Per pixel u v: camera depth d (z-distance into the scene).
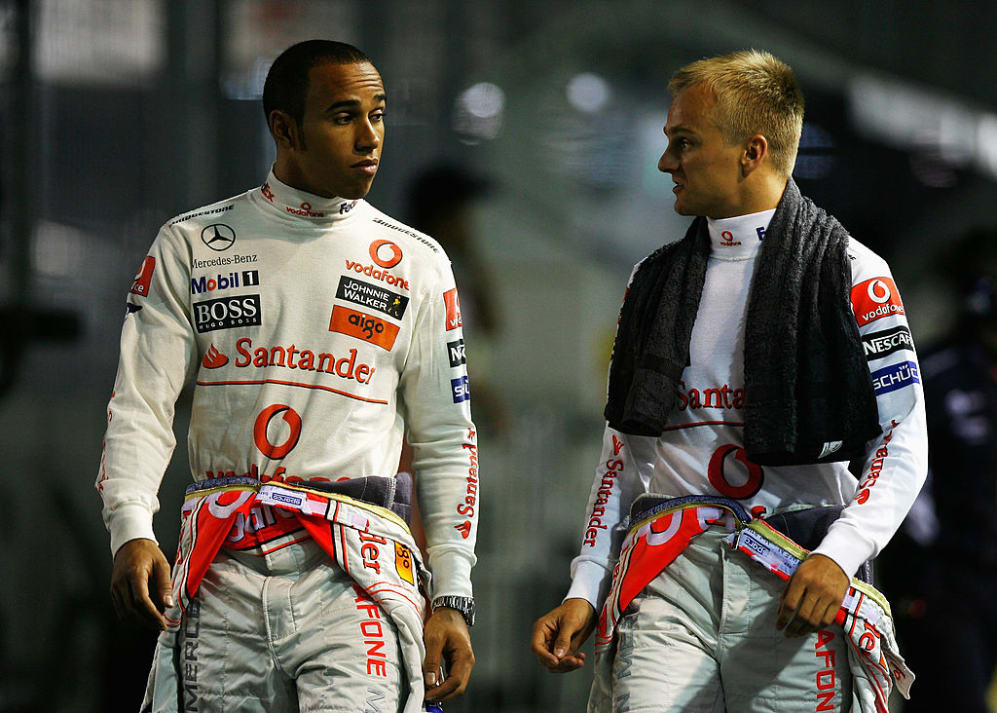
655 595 10.47
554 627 10.78
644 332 10.62
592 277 32.22
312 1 27.61
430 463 10.72
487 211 31.17
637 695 10.08
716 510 10.27
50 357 22.02
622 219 33.09
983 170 36.75
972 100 36.72
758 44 35.06
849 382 9.87
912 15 36.44
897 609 16.64
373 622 9.91
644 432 10.33
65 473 21.72
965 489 16.52
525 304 31.58
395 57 29.80
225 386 10.11
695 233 10.72
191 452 10.37
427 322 10.57
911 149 36.75
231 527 9.96
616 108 33.25
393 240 10.55
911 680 10.23
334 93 10.03
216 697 9.93
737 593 10.11
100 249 23.52
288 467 10.02
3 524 20.61
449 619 10.48
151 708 10.09
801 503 10.27
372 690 9.73
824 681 10.03
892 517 9.77
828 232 10.30
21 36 22.03
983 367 16.81
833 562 9.59
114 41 24.19
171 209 24.83
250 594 9.89
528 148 31.83
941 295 33.62
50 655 19.77
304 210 10.27
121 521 9.70
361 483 10.09
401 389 10.72
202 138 25.41
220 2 25.64
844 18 36.09
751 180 10.39
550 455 26.16
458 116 30.39
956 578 16.44
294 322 10.15
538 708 23.20
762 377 9.97
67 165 23.08
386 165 29.84
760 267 10.25
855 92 36.38
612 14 32.53
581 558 11.04
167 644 10.09
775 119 10.36
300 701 9.84
